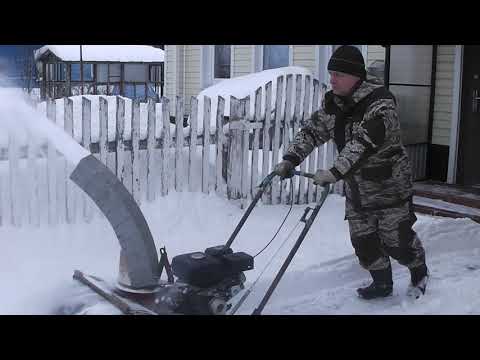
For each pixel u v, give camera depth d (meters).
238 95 8.91
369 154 4.11
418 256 4.61
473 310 4.57
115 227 3.93
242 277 3.95
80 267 5.15
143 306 3.86
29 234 5.77
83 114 6.12
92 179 3.90
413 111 9.21
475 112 9.01
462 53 8.73
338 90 4.29
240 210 7.07
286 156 4.52
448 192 8.32
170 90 13.90
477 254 6.11
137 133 6.45
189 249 5.88
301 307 4.61
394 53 9.00
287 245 6.19
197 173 7.19
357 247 4.68
